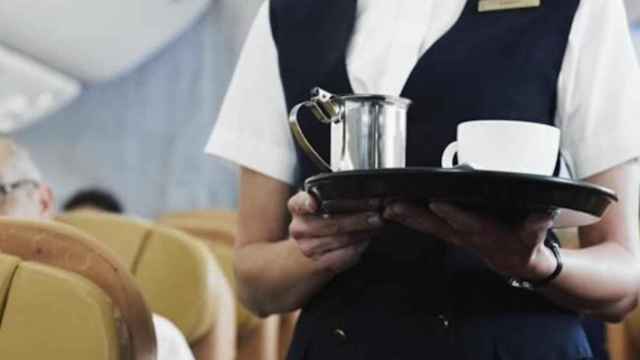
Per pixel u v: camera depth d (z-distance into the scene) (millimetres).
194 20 9844
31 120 9828
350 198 1875
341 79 2328
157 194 10109
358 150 1984
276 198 2494
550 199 1778
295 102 2402
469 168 1794
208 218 7016
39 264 2182
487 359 2123
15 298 2139
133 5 9297
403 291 2184
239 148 2494
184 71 10008
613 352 4082
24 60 9203
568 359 2156
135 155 10102
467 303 2152
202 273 3703
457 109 2227
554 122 2285
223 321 3756
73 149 10039
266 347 4496
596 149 2256
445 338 2143
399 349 2164
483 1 2307
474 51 2252
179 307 3682
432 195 1803
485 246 1896
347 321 2223
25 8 8766
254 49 2527
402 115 2018
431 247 2176
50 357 2096
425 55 2273
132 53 9812
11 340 2121
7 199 4012
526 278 2010
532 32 2260
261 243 2473
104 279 2166
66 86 9766
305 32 2420
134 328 2146
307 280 2264
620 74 2277
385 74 2285
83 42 9383
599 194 1828
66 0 8953
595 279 2105
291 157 2477
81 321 2096
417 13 2328
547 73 2248
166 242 3777
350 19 2377
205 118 10016
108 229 3832
